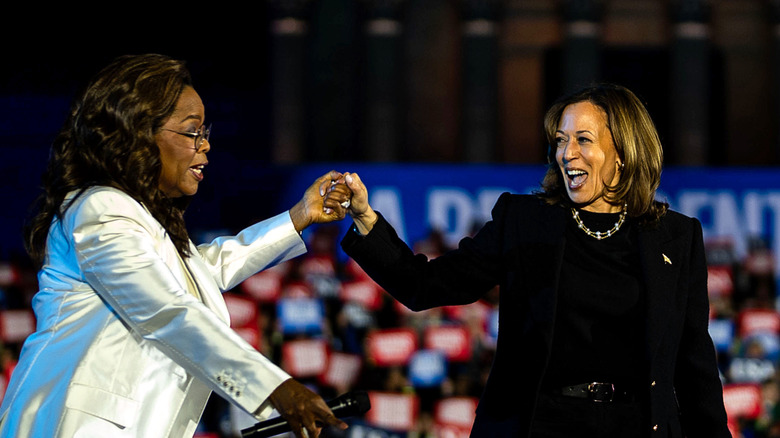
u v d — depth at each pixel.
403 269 7.66
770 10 39.66
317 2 38.41
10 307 23.00
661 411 6.95
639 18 39.66
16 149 34.03
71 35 41.28
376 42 37.88
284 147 38.00
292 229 7.94
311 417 5.94
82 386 6.09
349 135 38.72
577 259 7.19
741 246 26.27
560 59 39.41
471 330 22.56
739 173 26.50
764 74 39.94
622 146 7.20
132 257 6.12
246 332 22.48
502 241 7.45
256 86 41.41
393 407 21.55
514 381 7.14
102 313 6.26
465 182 26.38
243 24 41.72
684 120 38.47
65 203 6.40
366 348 22.39
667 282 7.13
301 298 22.89
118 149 6.48
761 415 22.20
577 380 7.07
